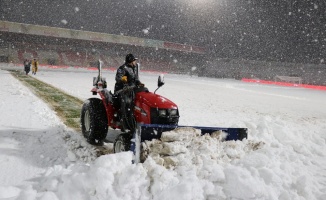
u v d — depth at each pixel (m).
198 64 67.62
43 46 54.59
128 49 61.66
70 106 8.80
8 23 46.34
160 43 59.81
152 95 4.18
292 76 54.03
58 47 55.94
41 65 47.09
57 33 50.66
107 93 4.71
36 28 48.66
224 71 62.56
